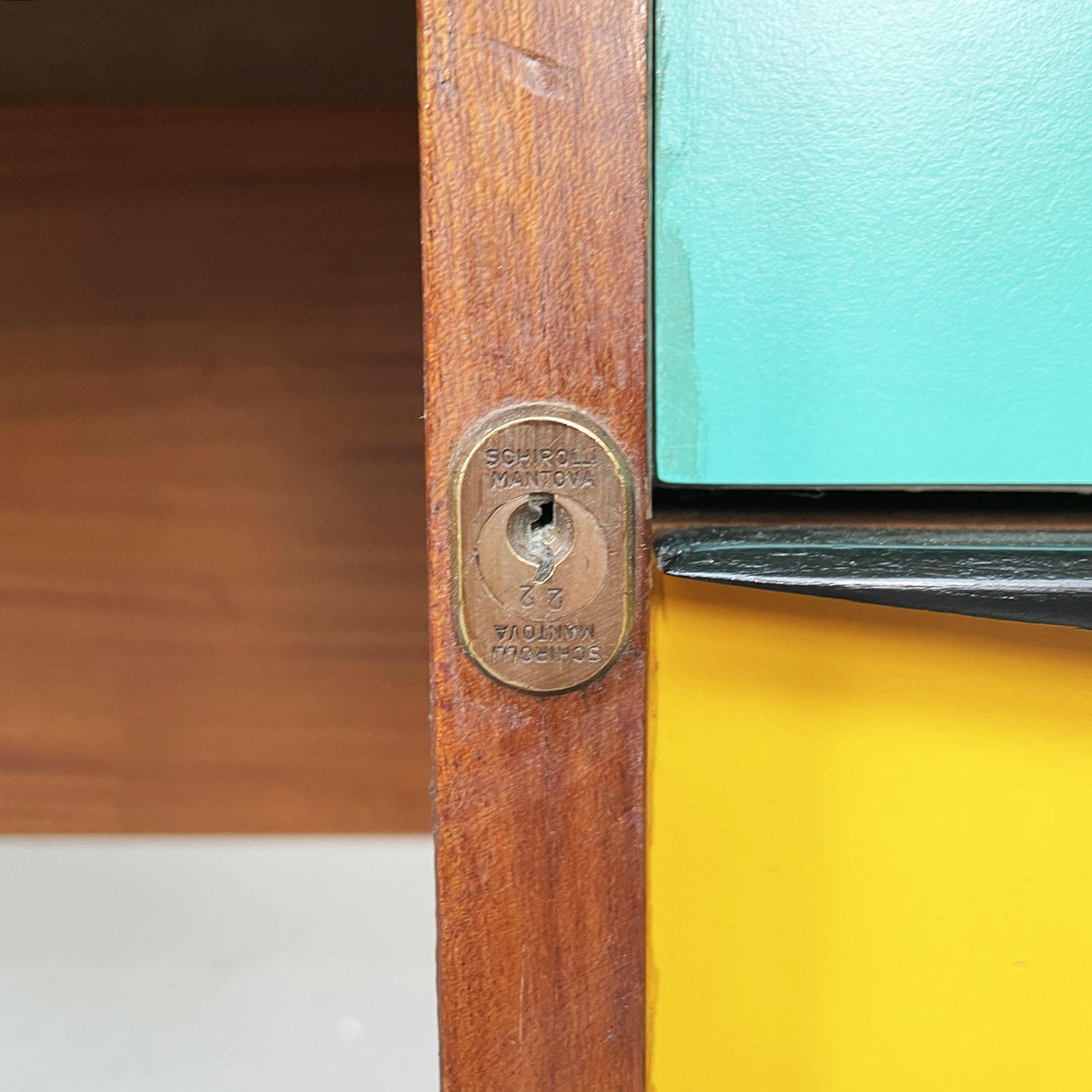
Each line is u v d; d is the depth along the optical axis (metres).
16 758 0.63
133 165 0.56
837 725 0.27
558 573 0.26
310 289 0.57
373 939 0.61
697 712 0.27
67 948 0.60
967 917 0.28
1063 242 0.25
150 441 0.59
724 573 0.25
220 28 0.42
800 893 0.28
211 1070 0.55
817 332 0.26
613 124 0.25
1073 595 0.24
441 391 0.26
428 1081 0.54
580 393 0.26
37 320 0.58
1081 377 0.25
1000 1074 0.29
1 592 0.61
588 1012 0.28
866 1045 0.29
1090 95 0.25
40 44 0.44
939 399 0.26
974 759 0.27
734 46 0.25
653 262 0.26
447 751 0.27
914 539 0.27
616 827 0.28
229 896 0.63
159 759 0.63
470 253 0.25
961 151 0.25
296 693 0.62
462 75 0.25
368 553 0.60
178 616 0.61
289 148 0.56
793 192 0.25
